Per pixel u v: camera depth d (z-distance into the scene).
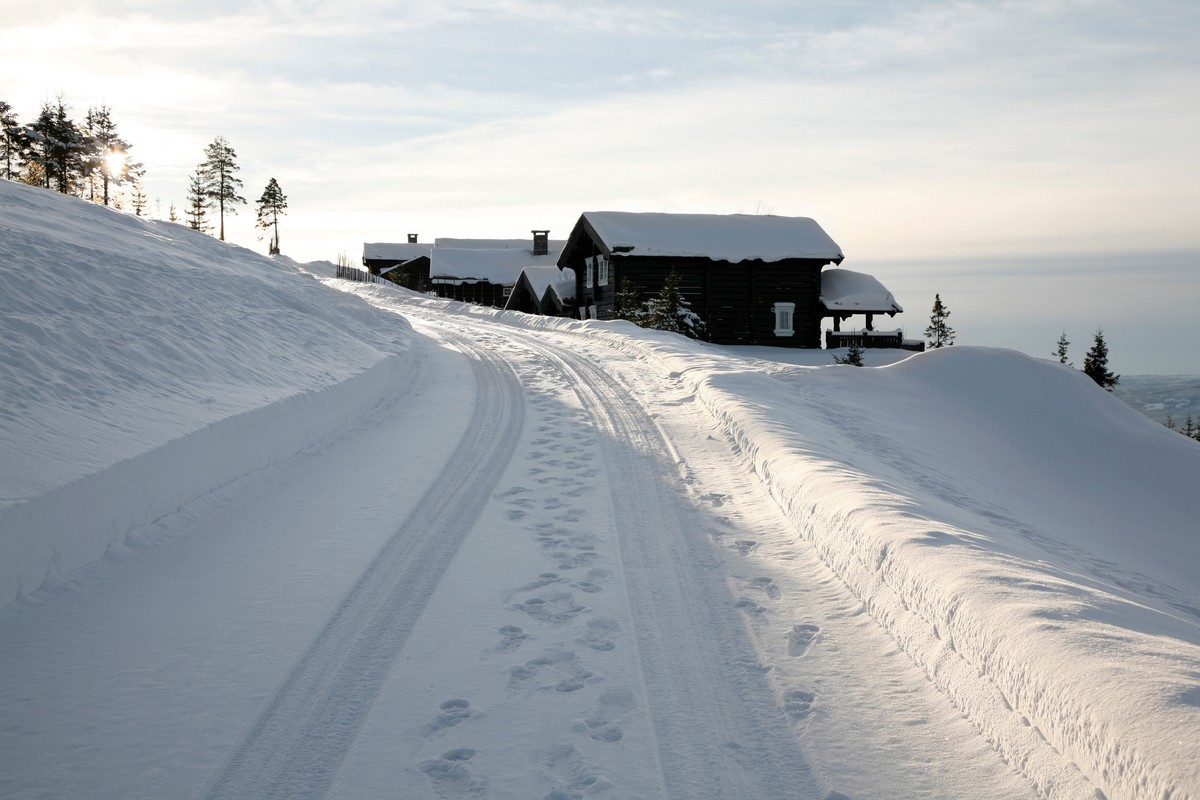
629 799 3.43
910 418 14.15
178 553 6.13
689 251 33.12
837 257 34.56
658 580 5.89
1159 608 7.15
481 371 16.11
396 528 6.89
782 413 11.55
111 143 64.44
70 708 3.99
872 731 3.93
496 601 5.48
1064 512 11.52
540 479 8.53
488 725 3.99
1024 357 16.83
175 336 9.80
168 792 3.40
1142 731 2.89
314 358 12.10
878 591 5.25
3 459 5.45
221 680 4.34
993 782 3.45
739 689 4.38
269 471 8.50
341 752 3.75
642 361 17.19
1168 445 14.70
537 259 60.28
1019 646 3.74
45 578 5.21
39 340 7.76
